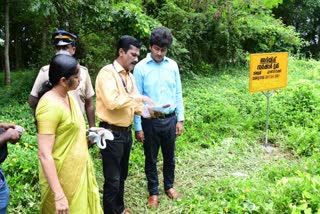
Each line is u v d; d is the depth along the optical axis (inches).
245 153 206.8
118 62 129.5
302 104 261.0
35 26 424.2
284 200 135.3
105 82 125.9
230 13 414.0
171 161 156.8
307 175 145.6
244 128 241.8
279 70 223.1
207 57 439.8
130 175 178.2
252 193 144.6
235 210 133.6
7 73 355.9
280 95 282.2
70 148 99.4
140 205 153.9
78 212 101.2
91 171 107.7
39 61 363.6
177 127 155.6
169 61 149.7
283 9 607.2
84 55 346.3
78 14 334.0
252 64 213.6
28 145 181.9
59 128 97.3
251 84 215.3
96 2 320.8
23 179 152.9
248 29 446.0
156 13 392.8
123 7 323.9
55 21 339.6
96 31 344.8
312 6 590.2
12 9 372.5
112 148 129.3
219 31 418.0
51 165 94.3
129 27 326.3
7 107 286.8
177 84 153.0
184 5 399.5
